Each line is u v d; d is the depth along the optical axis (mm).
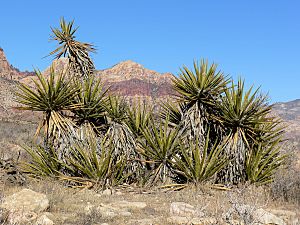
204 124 14078
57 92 13094
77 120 13820
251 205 7441
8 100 54406
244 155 13172
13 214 7164
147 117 14680
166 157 13219
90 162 12727
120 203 9953
